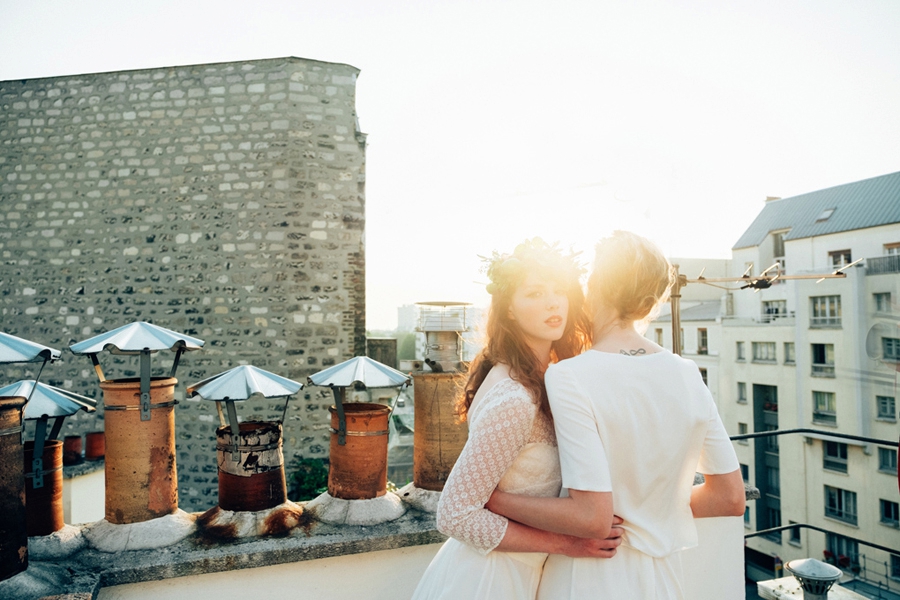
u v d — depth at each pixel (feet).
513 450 4.11
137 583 6.40
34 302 29.27
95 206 29.25
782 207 112.27
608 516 3.86
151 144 29.12
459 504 4.08
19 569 5.90
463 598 4.24
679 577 4.42
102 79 29.53
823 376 90.94
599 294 4.56
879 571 82.74
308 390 27.71
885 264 86.07
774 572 97.19
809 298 94.99
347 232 28.99
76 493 20.03
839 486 88.17
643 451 4.08
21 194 29.73
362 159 29.45
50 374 28.99
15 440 5.93
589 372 4.08
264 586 6.79
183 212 28.73
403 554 7.35
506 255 4.85
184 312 28.35
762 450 101.24
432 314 8.52
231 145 28.68
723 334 108.37
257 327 28.02
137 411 7.00
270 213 28.32
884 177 98.48
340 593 7.06
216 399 7.16
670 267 4.56
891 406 82.07
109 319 28.78
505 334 4.62
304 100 28.73
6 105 30.07
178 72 29.19
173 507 7.35
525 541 4.05
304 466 27.14
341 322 28.63
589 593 4.04
